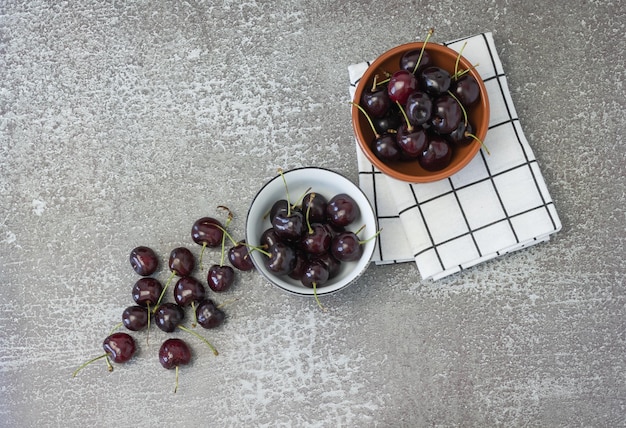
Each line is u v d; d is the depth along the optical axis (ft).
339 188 2.86
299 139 3.02
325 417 3.00
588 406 2.99
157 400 3.02
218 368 3.01
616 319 2.99
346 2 3.03
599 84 3.00
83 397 3.04
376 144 2.75
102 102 3.07
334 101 3.02
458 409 3.00
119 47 3.07
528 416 2.99
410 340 3.00
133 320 2.96
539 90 3.00
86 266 3.06
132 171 3.05
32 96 3.08
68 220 3.06
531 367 2.99
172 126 3.05
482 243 2.90
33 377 3.05
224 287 2.94
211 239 2.94
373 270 3.00
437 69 2.68
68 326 3.05
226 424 3.01
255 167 3.03
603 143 2.99
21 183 3.08
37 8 3.08
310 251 2.79
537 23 3.01
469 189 2.90
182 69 3.05
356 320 3.00
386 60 2.76
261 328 3.01
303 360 3.01
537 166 2.89
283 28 3.03
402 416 3.00
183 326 3.02
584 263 2.99
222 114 3.04
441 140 2.71
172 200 3.04
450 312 2.99
